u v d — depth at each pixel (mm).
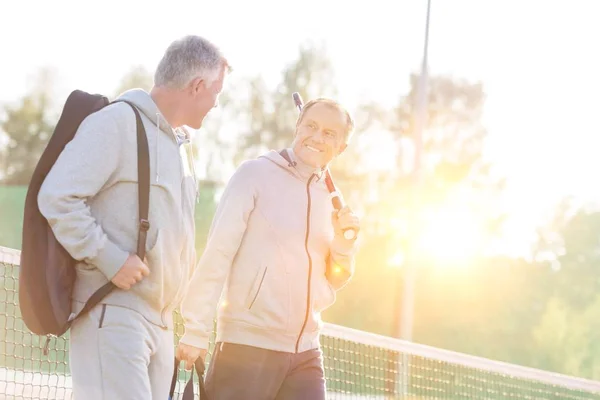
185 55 4797
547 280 52531
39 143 56500
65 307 4430
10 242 48500
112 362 4488
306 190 5555
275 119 56531
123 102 4652
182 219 4766
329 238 5617
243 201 5414
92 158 4484
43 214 4410
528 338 50812
